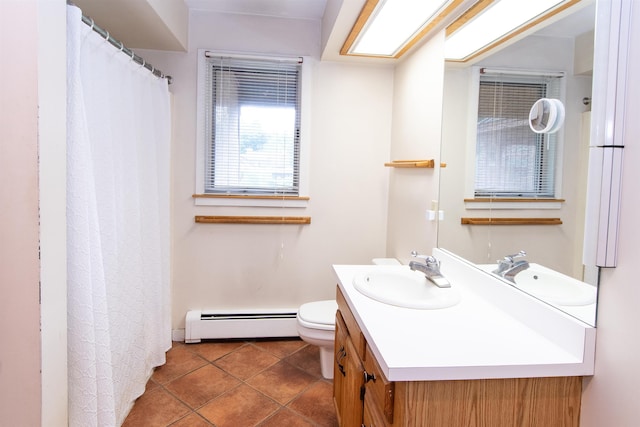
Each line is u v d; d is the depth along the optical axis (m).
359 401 1.37
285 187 2.89
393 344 1.11
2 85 1.17
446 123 1.94
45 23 1.19
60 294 1.30
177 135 2.74
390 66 2.88
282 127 2.85
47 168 1.22
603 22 0.95
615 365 0.96
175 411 2.06
